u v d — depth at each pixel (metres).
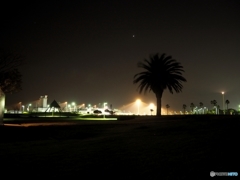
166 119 38.38
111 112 90.75
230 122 19.52
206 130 16.20
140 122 34.75
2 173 8.75
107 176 8.15
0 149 13.99
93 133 22.45
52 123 35.16
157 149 11.65
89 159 10.40
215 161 8.97
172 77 51.75
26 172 8.83
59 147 14.02
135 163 9.46
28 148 14.16
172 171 8.30
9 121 39.62
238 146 10.63
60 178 8.12
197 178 7.61
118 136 18.03
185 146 11.72
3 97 29.58
